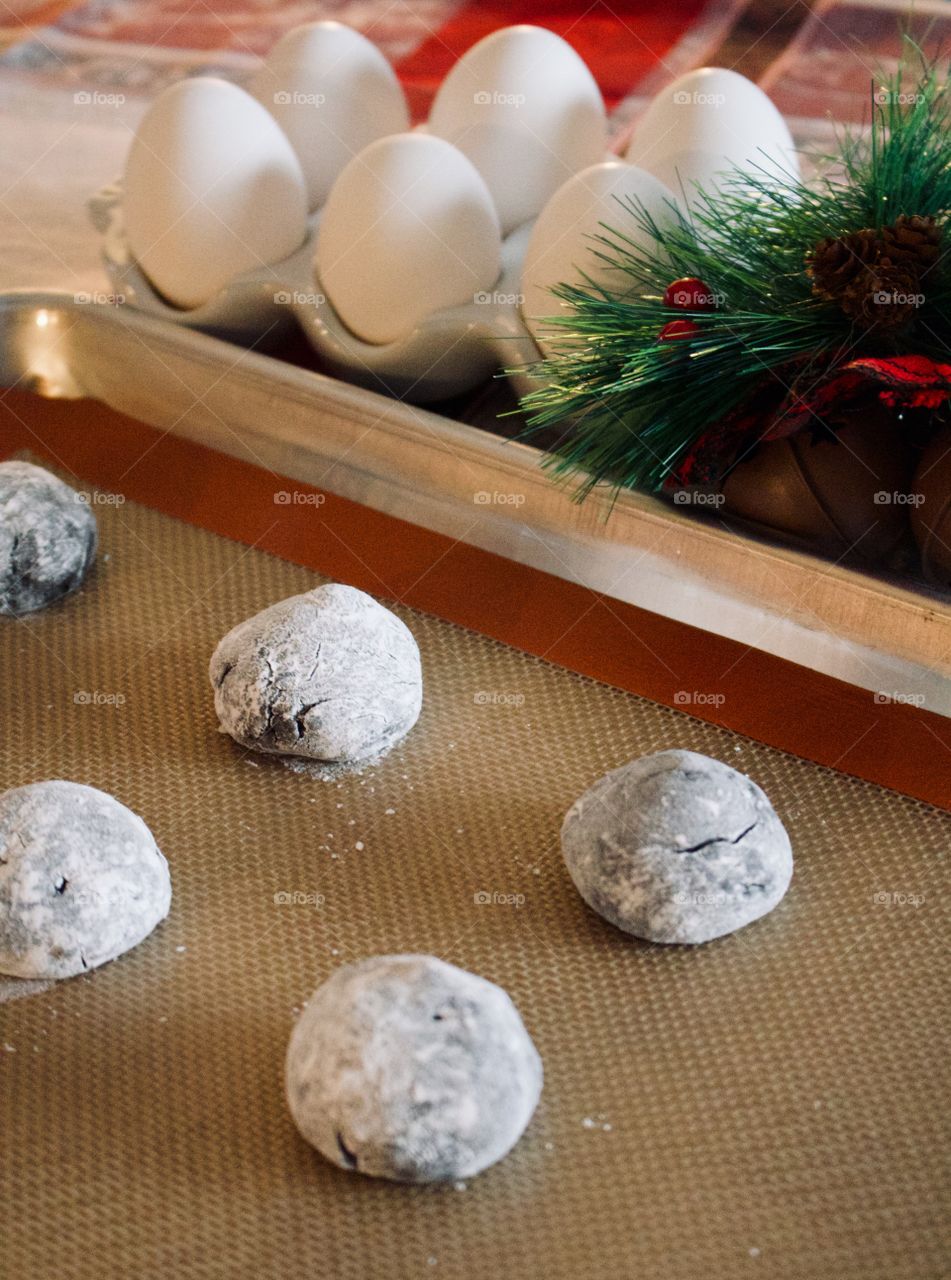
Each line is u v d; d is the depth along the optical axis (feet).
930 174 1.35
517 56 1.60
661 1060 1.18
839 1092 1.16
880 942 1.23
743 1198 1.12
